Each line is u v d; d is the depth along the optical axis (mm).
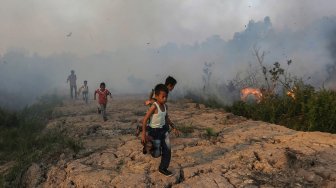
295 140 7688
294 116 10625
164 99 5863
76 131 10359
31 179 7344
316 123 9328
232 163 6613
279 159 6621
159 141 5938
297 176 5984
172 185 5906
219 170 6355
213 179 5969
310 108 9875
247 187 5645
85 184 6312
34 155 8406
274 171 6246
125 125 10828
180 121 10797
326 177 5785
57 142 9242
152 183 5965
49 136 10070
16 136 11086
